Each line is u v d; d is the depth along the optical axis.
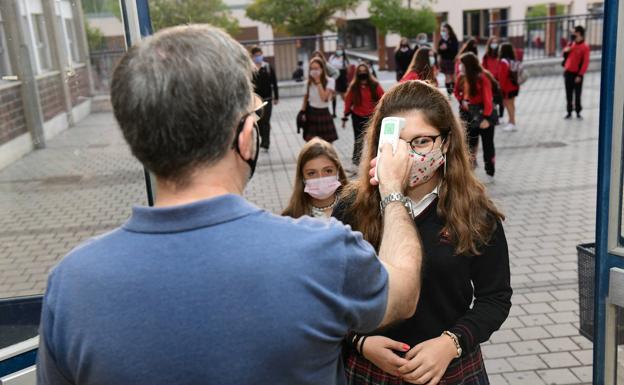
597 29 21.33
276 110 15.95
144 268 1.02
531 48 22.73
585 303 2.91
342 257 1.08
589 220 6.32
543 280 4.90
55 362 1.06
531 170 8.45
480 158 9.23
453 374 1.91
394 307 1.23
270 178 8.60
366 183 1.96
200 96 1.03
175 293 1.00
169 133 1.03
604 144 2.06
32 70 2.70
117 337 1.00
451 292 1.91
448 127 1.91
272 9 21.59
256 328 1.00
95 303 1.02
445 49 17.20
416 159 1.85
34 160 2.67
